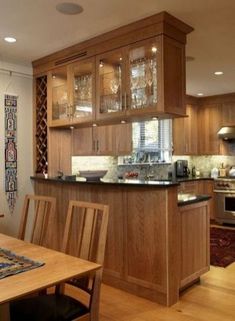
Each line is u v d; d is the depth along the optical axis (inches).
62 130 168.4
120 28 122.1
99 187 132.2
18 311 68.1
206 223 133.2
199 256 128.0
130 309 108.3
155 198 113.2
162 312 106.0
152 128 240.2
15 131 161.9
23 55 154.5
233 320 100.7
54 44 139.8
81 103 144.3
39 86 167.9
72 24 118.6
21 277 56.3
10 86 159.9
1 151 156.3
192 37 129.6
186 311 106.7
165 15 109.3
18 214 162.6
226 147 251.9
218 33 125.7
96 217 78.8
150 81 117.8
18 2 101.6
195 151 261.9
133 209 120.0
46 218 92.1
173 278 112.2
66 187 148.1
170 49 114.7
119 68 127.8
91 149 177.9
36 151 169.2
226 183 238.1
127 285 122.1
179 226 116.5
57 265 62.5
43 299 73.9
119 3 102.6
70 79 146.4
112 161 214.5
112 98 130.3
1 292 50.3
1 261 64.9
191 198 127.3
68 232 83.8
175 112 117.0
